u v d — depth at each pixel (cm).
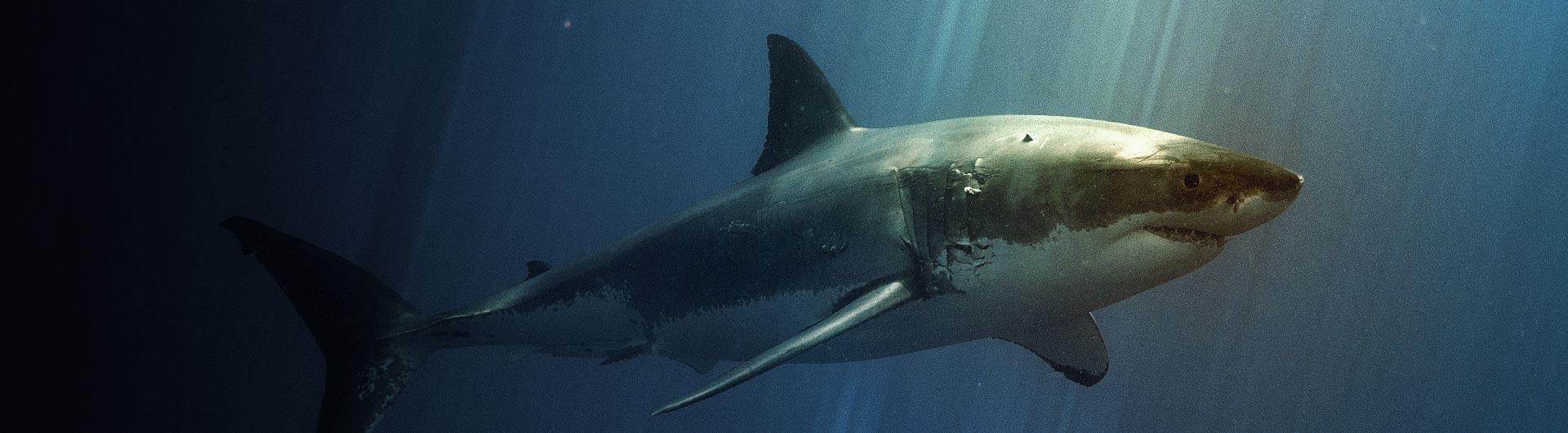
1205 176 292
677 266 404
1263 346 2525
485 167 2209
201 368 1206
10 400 969
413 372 465
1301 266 2573
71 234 1012
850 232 355
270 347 1301
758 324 387
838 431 2386
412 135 1510
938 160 345
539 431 1891
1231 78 2505
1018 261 324
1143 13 2539
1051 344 387
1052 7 2680
